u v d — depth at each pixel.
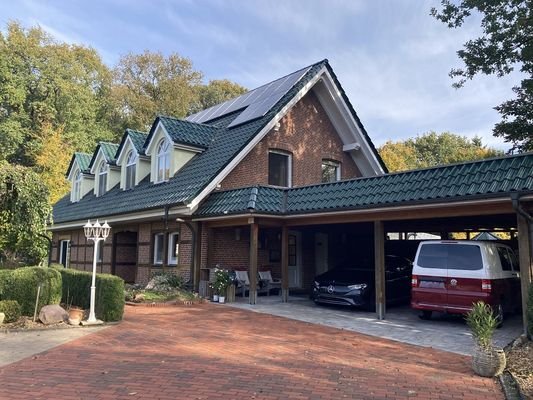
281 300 15.36
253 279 14.19
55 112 40.78
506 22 17.80
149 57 49.69
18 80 39.06
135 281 19.72
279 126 18.56
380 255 12.05
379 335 9.75
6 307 10.34
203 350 8.05
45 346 8.29
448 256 11.06
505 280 11.26
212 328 10.15
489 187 9.45
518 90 21.56
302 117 19.72
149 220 18.20
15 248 16.70
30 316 10.97
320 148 20.22
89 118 43.53
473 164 10.19
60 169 34.03
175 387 5.96
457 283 10.76
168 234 17.98
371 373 6.79
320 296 13.81
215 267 15.77
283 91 19.14
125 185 21.80
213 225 15.80
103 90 47.84
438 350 8.38
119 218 19.08
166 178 18.88
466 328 10.66
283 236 14.85
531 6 16.77
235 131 18.78
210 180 15.67
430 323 11.38
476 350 6.90
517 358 7.65
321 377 6.53
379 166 21.14
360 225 16.02
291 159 19.08
